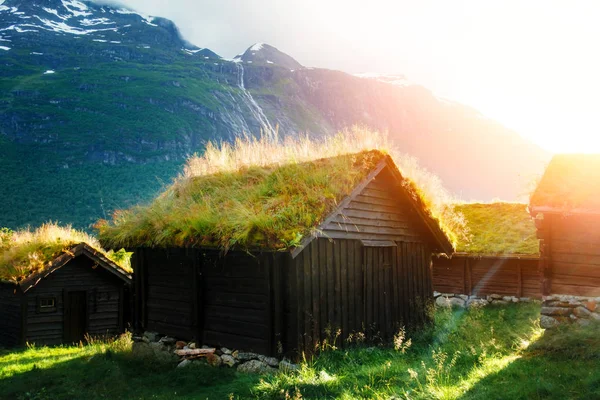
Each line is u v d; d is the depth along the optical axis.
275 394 8.10
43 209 134.38
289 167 11.82
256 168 12.69
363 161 11.56
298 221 9.73
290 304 10.00
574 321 11.68
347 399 7.45
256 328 10.45
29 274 19.16
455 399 7.06
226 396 8.56
